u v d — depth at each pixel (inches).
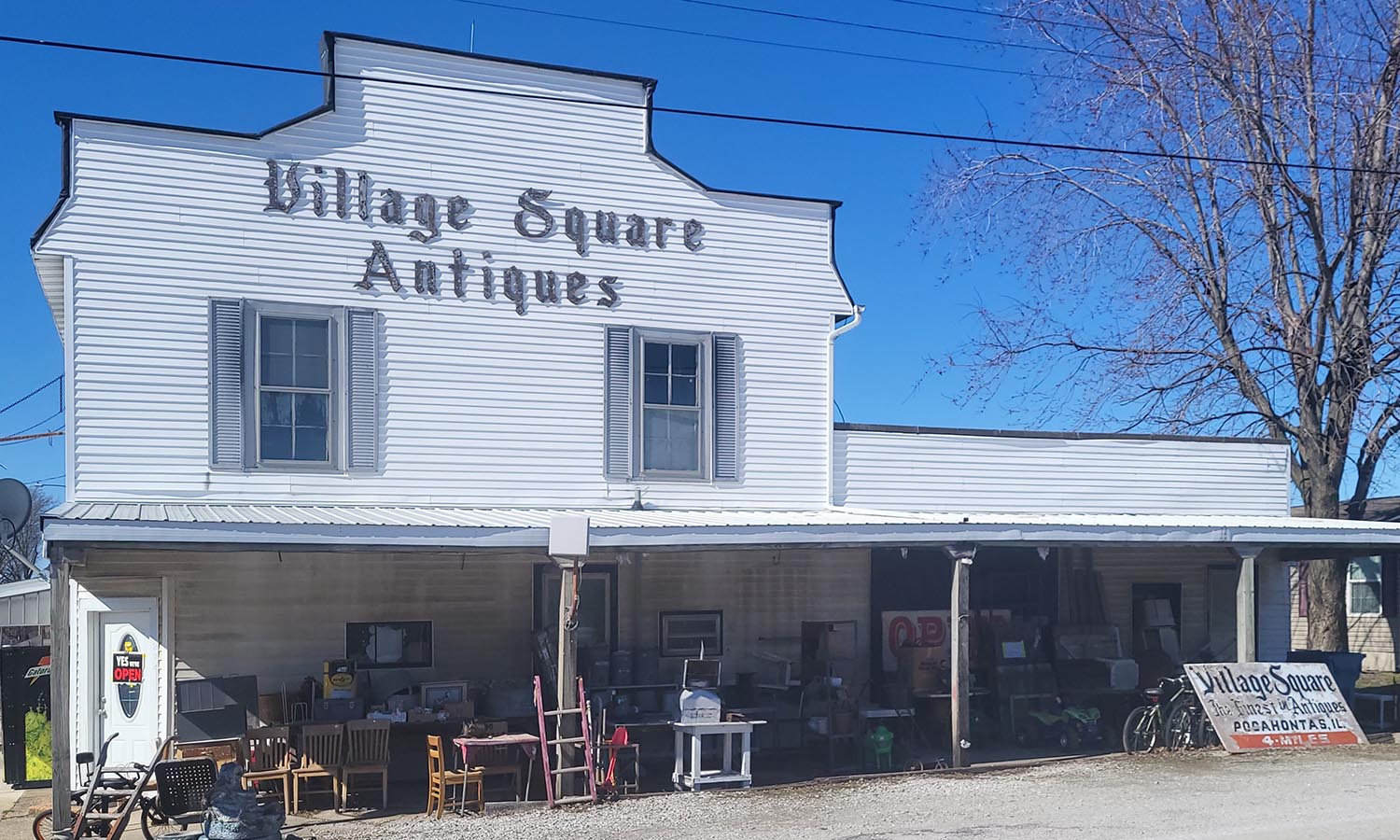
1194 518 719.7
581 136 628.1
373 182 589.9
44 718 600.4
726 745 533.3
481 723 508.7
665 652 645.3
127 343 544.4
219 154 565.0
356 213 586.2
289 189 575.2
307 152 579.5
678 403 640.4
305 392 572.7
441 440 593.6
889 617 689.0
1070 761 581.3
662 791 532.7
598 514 585.9
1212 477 749.3
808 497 660.7
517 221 613.0
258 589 571.2
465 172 606.2
